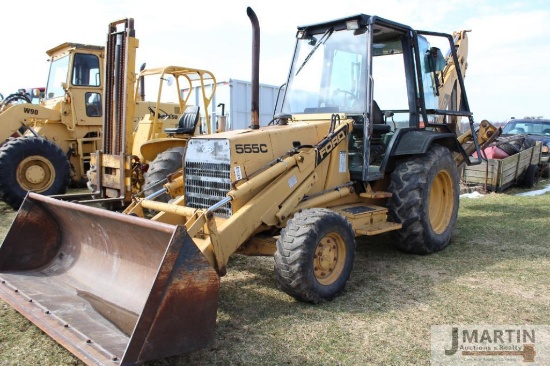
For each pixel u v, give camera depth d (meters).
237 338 3.13
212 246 3.35
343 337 3.14
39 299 3.14
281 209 3.88
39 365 2.84
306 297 3.57
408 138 4.84
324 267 3.72
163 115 10.29
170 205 3.74
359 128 4.70
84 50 9.62
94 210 3.18
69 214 3.58
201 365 2.81
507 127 13.42
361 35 4.70
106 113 6.94
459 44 7.54
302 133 4.35
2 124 8.77
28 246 3.77
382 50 5.24
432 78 5.52
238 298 3.81
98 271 3.51
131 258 3.30
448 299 3.78
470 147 6.68
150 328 2.39
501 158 9.59
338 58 4.88
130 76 6.53
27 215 3.78
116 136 6.74
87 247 3.72
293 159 4.02
